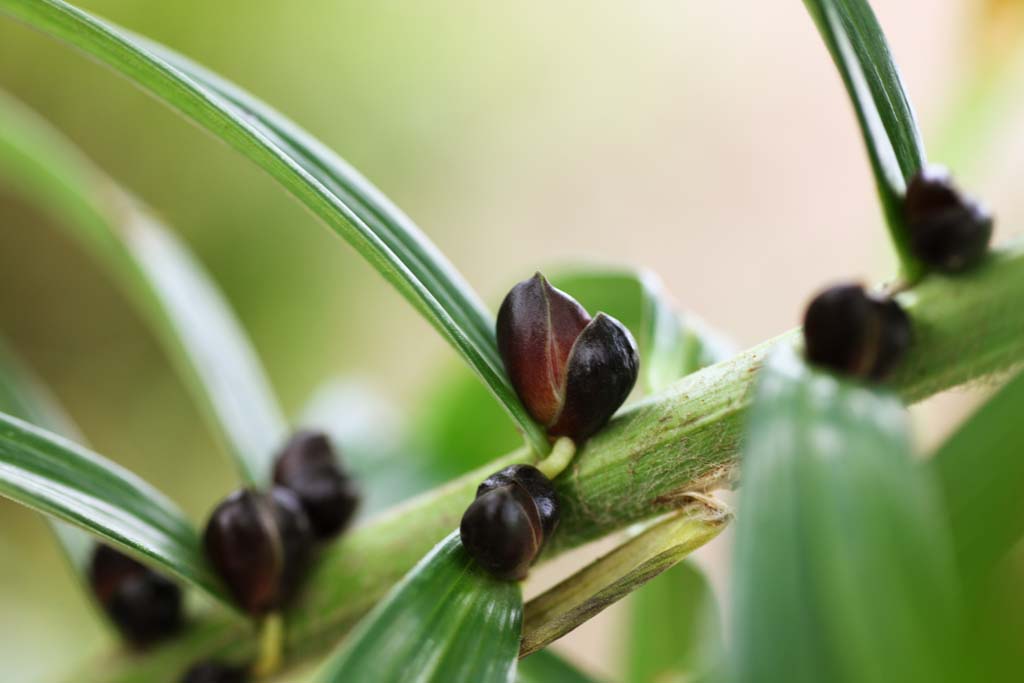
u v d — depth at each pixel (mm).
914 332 143
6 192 497
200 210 541
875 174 144
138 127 525
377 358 576
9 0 151
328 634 164
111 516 155
